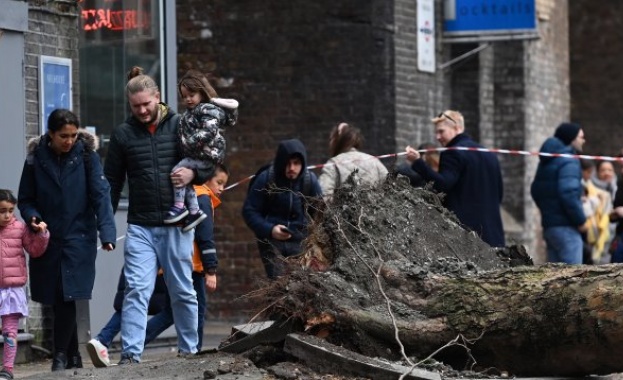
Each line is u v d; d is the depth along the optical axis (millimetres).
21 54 18797
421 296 13312
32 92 19094
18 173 18719
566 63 36938
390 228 14203
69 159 15555
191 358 13922
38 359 18750
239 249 27625
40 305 18781
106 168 15484
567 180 23109
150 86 15219
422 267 13688
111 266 20125
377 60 27500
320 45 27578
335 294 13125
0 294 15609
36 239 15398
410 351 13156
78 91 19875
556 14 35969
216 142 15195
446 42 30234
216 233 27688
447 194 19922
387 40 27625
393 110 27750
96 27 20844
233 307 27547
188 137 15164
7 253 15578
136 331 15188
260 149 27734
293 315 13047
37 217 15445
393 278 13414
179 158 15344
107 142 20922
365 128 27469
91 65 20766
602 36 44594
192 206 15469
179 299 15477
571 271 12805
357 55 27469
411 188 14969
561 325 12664
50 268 15484
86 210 15602
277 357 13391
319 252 13750
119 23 21156
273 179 17922
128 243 15305
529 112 33281
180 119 15266
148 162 15227
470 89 31875
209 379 12828
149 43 21531
